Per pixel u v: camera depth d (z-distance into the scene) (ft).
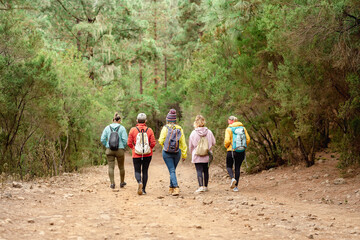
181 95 90.38
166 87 162.81
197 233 13.23
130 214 17.02
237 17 40.42
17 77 31.35
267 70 33.86
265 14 32.30
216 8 43.47
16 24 32.94
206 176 27.04
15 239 10.92
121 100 100.27
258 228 14.21
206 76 45.34
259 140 38.19
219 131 41.16
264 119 36.60
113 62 99.19
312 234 13.17
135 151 24.85
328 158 35.19
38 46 34.17
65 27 93.35
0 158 32.12
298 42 24.67
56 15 90.33
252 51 38.40
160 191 28.32
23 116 34.14
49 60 33.76
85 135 46.09
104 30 92.79
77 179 35.27
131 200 22.09
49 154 37.42
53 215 15.37
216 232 13.47
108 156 28.68
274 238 12.59
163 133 25.34
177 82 136.98
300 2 26.99
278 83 31.14
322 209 18.84
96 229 13.26
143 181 25.39
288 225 14.84
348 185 24.04
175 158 25.71
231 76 43.09
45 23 85.66
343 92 28.48
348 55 23.45
